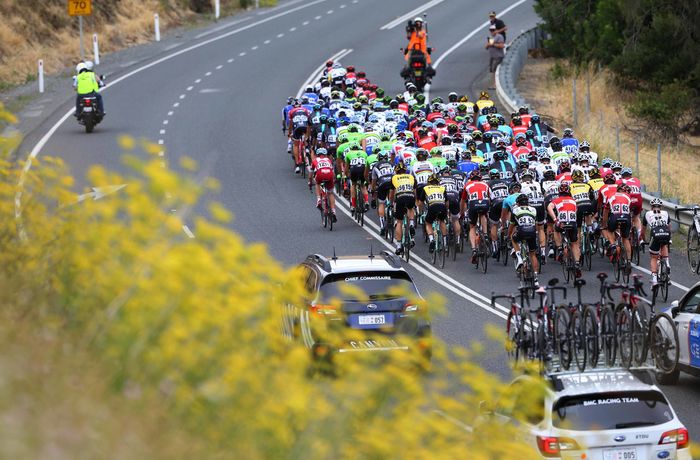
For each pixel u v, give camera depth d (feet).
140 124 276.82
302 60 364.79
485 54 369.71
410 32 313.32
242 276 45.21
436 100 234.17
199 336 41.45
